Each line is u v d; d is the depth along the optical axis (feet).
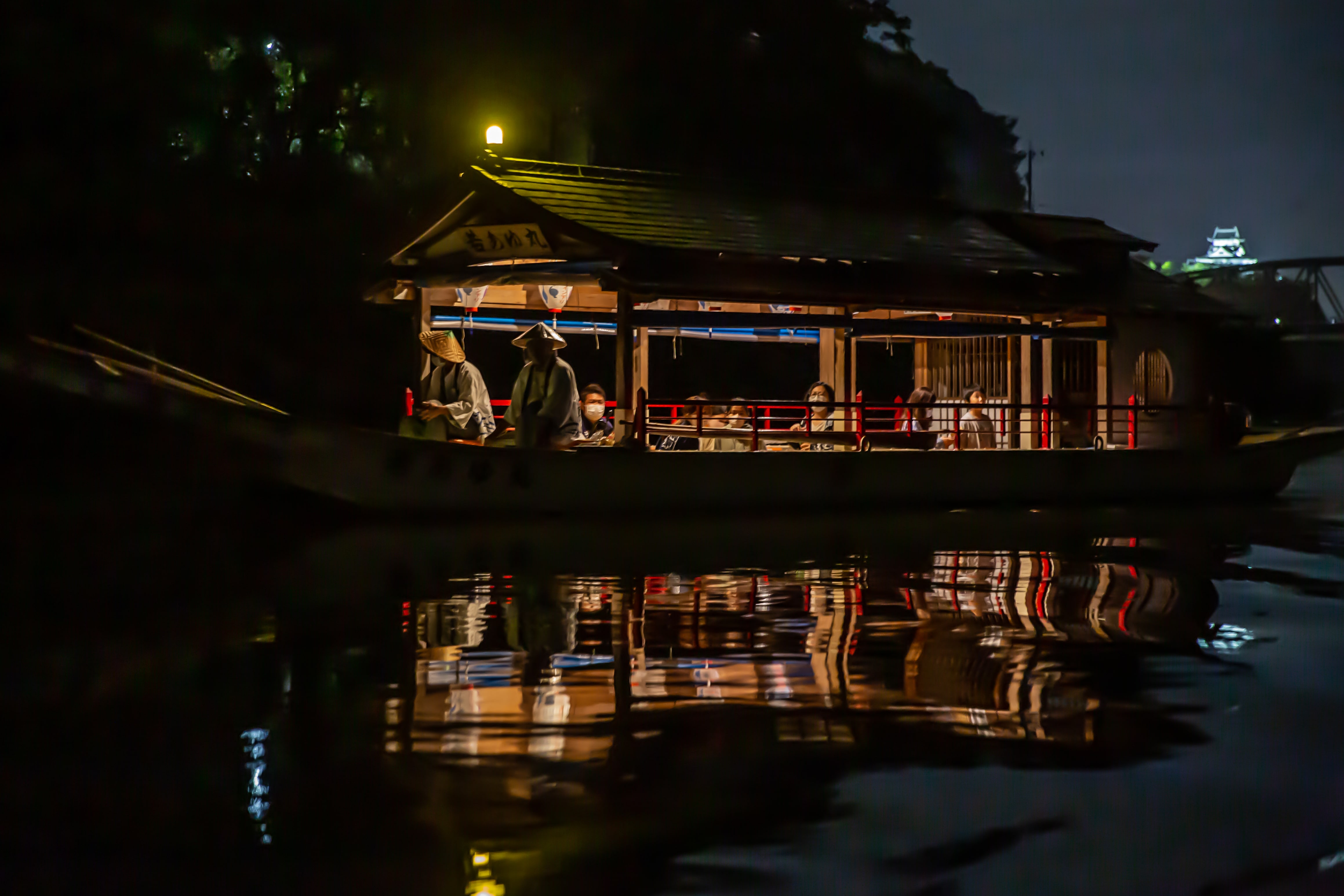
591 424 56.75
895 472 53.21
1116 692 21.80
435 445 44.68
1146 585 33.91
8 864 14.43
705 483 49.26
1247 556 40.32
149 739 18.90
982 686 22.27
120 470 46.47
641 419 48.49
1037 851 14.79
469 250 54.29
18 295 54.13
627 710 20.48
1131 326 60.70
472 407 49.78
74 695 21.40
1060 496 57.47
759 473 50.21
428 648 25.30
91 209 56.80
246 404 44.11
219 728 19.48
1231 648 25.64
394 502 44.62
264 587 32.55
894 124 96.99
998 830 15.43
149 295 59.62
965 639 26.35
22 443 48.21
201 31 60.64
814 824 15.55
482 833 15.16
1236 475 62.28
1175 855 14.64
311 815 15.83
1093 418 61.46
